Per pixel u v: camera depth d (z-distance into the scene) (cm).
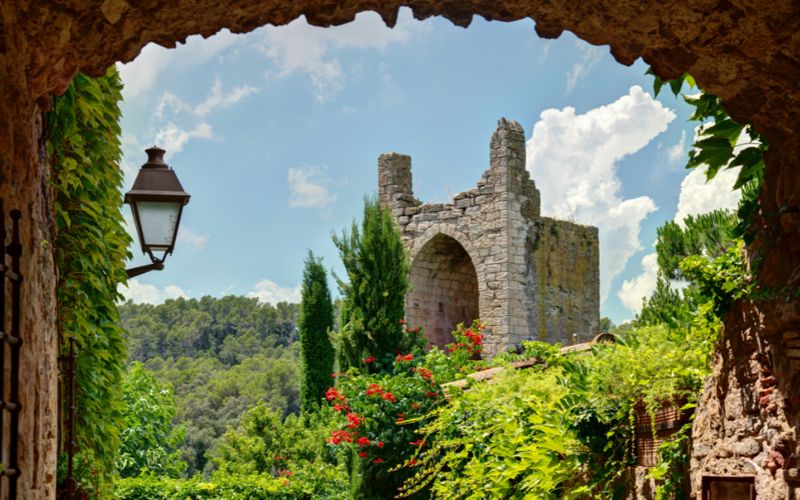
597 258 3384
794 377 527
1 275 424
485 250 3123
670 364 688
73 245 649
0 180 442
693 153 626
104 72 533
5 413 437
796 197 543
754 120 578
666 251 1348
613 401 735
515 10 564
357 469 1307
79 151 638
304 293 3177
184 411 4556
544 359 1024
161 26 524
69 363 605
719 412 603
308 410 3122
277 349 5850
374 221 2111
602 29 564
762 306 554
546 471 774
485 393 974
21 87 468
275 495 1852
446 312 3241
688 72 575
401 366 1577
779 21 517
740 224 598
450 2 562
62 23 479
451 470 1046
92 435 679
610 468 735
